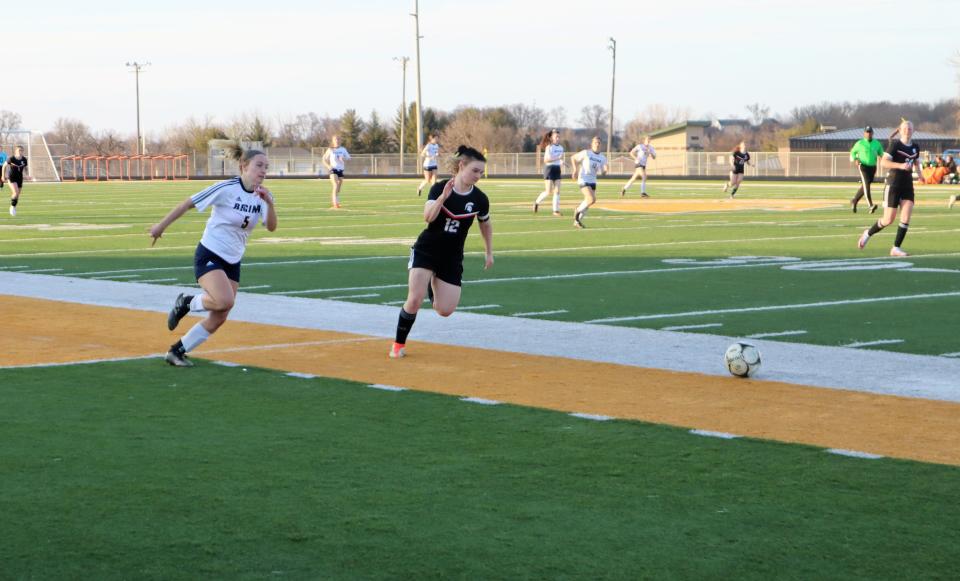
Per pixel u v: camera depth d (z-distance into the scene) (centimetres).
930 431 1524
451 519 1158
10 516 1159
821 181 14550
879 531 1126
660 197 9169
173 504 1201
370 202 8369
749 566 1031
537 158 18062
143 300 2838
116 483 1276
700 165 16925
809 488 1270
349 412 1634
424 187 9912
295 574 1006
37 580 989
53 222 6116
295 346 2180
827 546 1084
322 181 15588
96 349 2141
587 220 6094
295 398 1723
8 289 3066
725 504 1212
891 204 3988
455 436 1498
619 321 2520
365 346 2184
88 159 17400
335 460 1378
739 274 3453
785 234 5081
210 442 1461
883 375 1902
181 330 2362
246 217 1967
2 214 6944
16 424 1552
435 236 2036
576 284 3206
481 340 2261
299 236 5019
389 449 1430
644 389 1789
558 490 1259
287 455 1399
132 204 8319
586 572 1014
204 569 1016
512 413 1630
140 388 1792
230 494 1238
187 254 4141
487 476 1313
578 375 1902
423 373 1919
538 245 4503
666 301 2850
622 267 3662
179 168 19188
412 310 2042
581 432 1520
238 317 2567
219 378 1873
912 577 1006
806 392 1766
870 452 1420
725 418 1598
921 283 3219
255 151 1966
